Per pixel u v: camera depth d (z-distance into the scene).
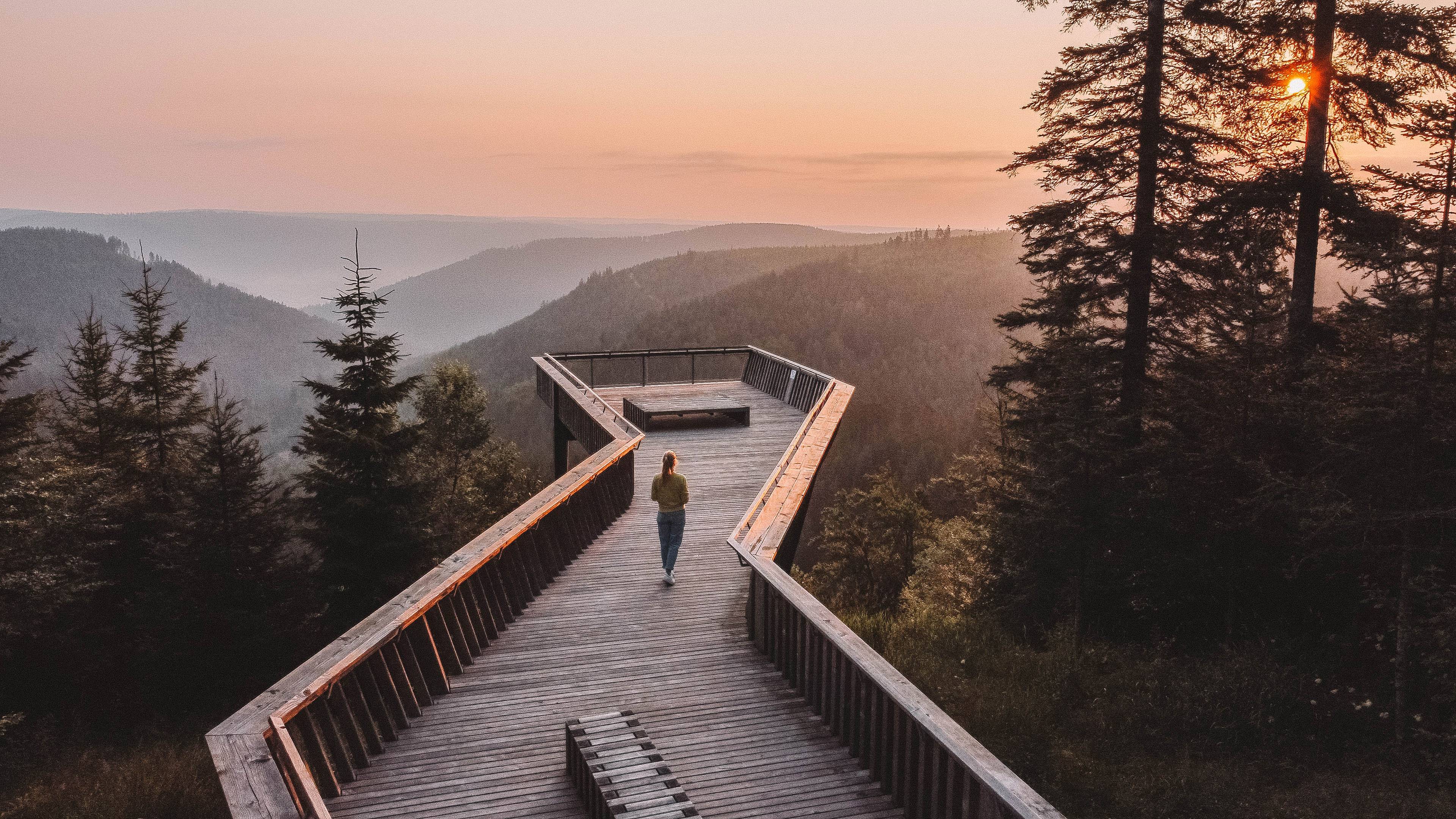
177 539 17.50
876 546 33.75
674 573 10.72
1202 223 13.02
